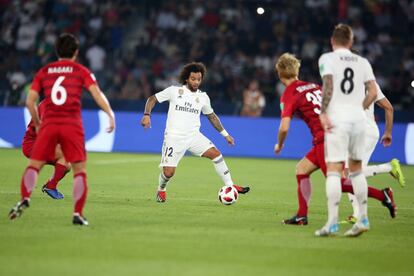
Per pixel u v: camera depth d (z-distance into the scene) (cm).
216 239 2884
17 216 3017
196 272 2311
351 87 2942
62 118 3020
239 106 8825
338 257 2606
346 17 10062
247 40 9912
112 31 10206
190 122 3959
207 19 10250
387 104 3369
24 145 3984
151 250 2627
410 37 10088
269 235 3011
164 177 3981
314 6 10275
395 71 9262
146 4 10644
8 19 10419
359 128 2941
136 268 2342
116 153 7575
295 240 2909
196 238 2892
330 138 2923
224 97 9406
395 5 10256
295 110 3216
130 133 7781
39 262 2392
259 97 8775
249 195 4500
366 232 3169
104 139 7825
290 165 6738
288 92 3186
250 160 7206
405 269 2447
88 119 7869
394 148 7281
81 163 3061
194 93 3978
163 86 9688
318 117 3156
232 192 3925
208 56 9825
